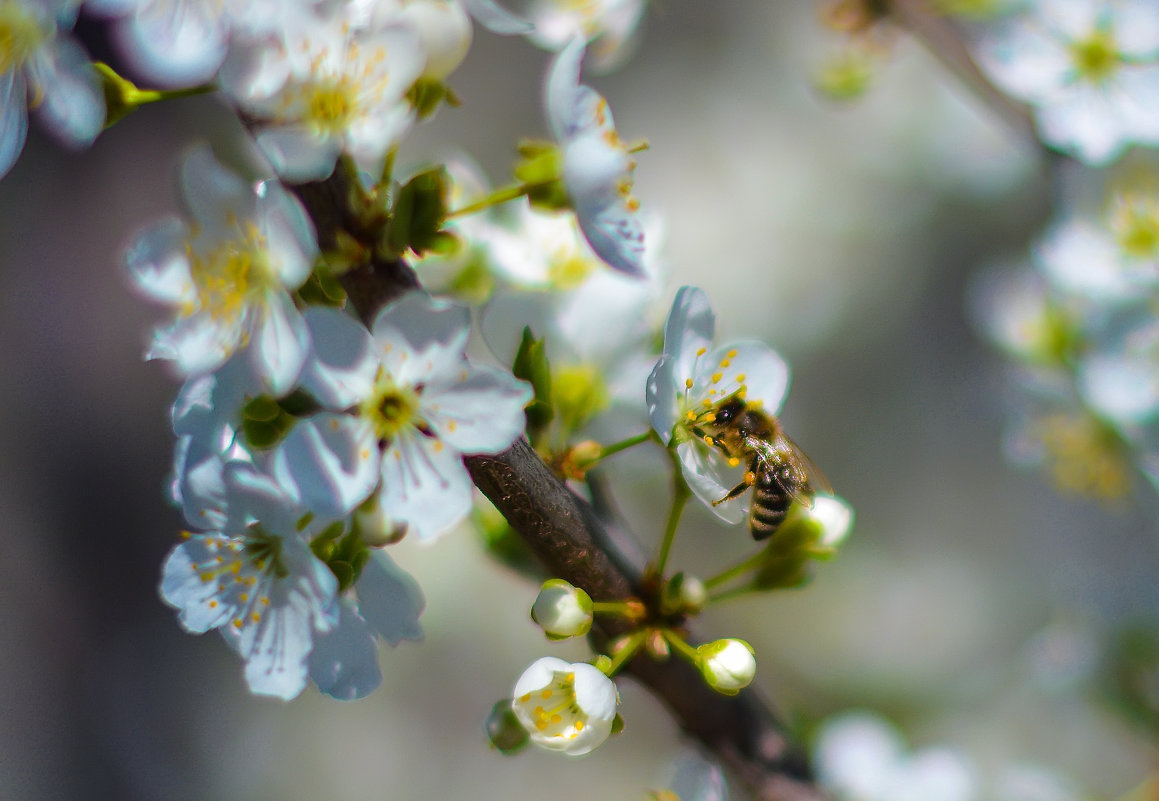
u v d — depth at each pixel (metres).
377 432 0.34
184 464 0.35
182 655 0.87
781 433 0.39
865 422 0.77
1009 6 0.44
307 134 0.34
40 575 0.87
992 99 0.46
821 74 0.51
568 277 0.39
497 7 0.35
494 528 0.38
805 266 0.74
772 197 0.74
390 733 0.78
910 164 0.72
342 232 0.34
